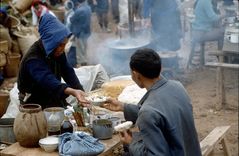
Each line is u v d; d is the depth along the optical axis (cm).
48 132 349
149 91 293
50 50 359
